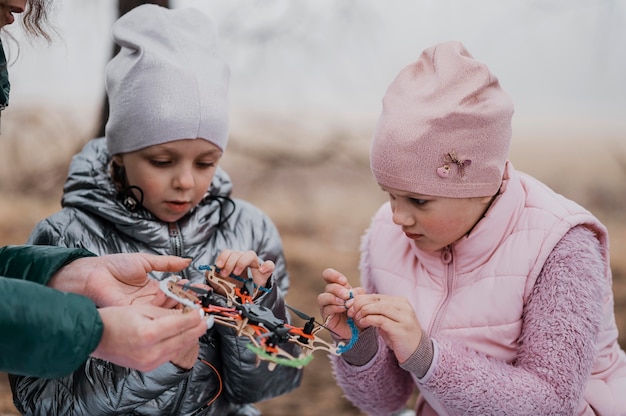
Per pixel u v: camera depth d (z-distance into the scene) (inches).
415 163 65.9
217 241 79.4
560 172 262.7
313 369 164.9
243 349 72.4
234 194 258.2
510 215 70.1
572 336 65.7
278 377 77.0
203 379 74.2
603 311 69.5
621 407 71.2
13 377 70.4
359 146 273.1
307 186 269.6
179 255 76.1
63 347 50.9
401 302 65.2
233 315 56.4
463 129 65.6
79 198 74.9
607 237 71.4
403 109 67.4
